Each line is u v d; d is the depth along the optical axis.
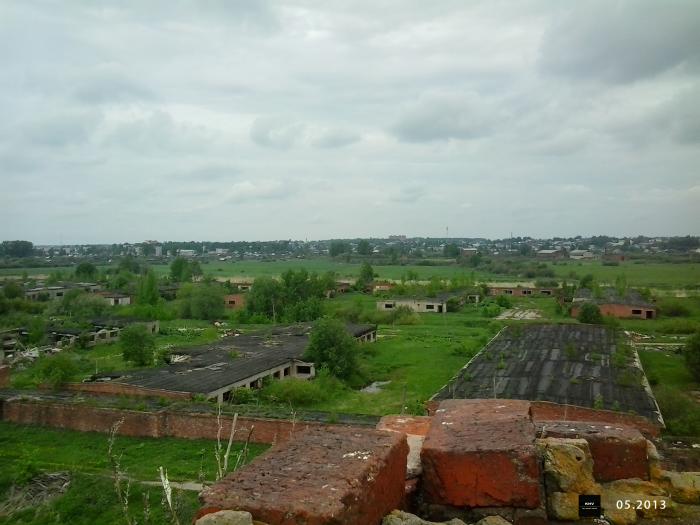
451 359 46.69
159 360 42.59
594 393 28.09
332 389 35.91
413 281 107.38
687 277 125.94
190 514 14.77
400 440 5.74
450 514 5.77
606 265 175.88
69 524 18.25
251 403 32.28
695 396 33.81
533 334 47.12
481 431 6.36
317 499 4.36
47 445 26.14
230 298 85.25
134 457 24.17
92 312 68.44
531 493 5.62
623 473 6.61
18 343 49.44
